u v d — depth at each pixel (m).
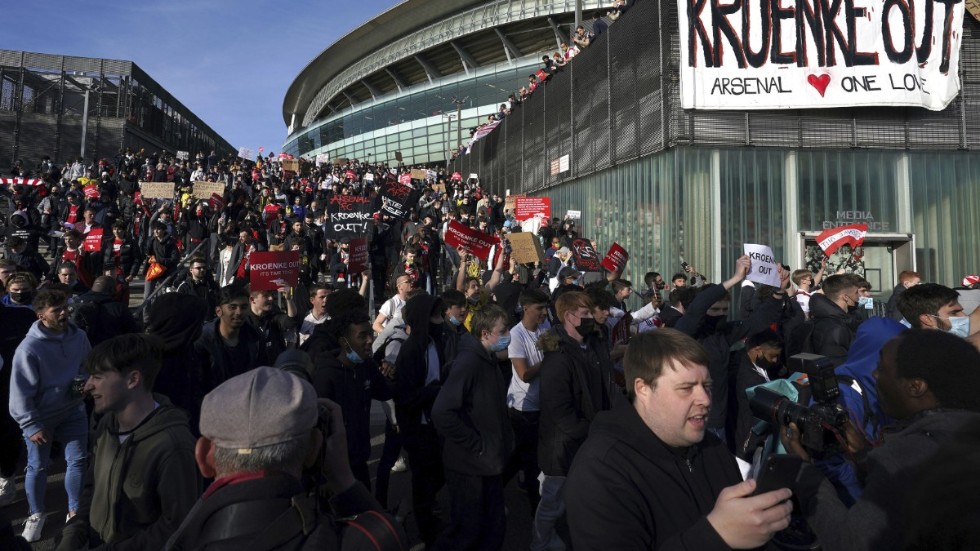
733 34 11.75
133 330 5.62
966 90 12.26
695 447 1.88
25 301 5.06
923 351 1.53
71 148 32.47
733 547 1.30
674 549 1.37
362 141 64.88
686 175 11.94
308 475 1.67
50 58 33.53
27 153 31.58
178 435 2.11
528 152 20.52
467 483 3.41
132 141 34.47
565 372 3.60
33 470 4.05
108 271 9.55
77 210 14.16
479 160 27.03
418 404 4.02
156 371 2.38
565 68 17.44
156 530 1.94
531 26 55.78
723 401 4.29
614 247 7.95
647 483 1.71
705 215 11.94
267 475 1.29
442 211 18.94
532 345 4.48
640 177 13.28
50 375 4.01
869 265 12.40
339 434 1.73
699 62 11.80
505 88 53.94
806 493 1.55
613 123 14.49
